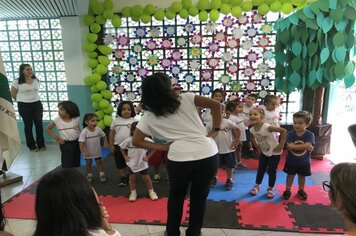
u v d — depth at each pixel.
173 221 1.63
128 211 2.16
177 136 1.48
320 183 2.62
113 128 2.67
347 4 2.59
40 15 3.60
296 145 2.21
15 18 3.76
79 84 3.90
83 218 0.72
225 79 3.62
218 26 3.52
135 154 2.27
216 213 2.10
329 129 3.24
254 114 2.33
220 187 2.57
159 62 3.71
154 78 1.41
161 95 1.41
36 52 3.94
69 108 2.62
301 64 2.95
